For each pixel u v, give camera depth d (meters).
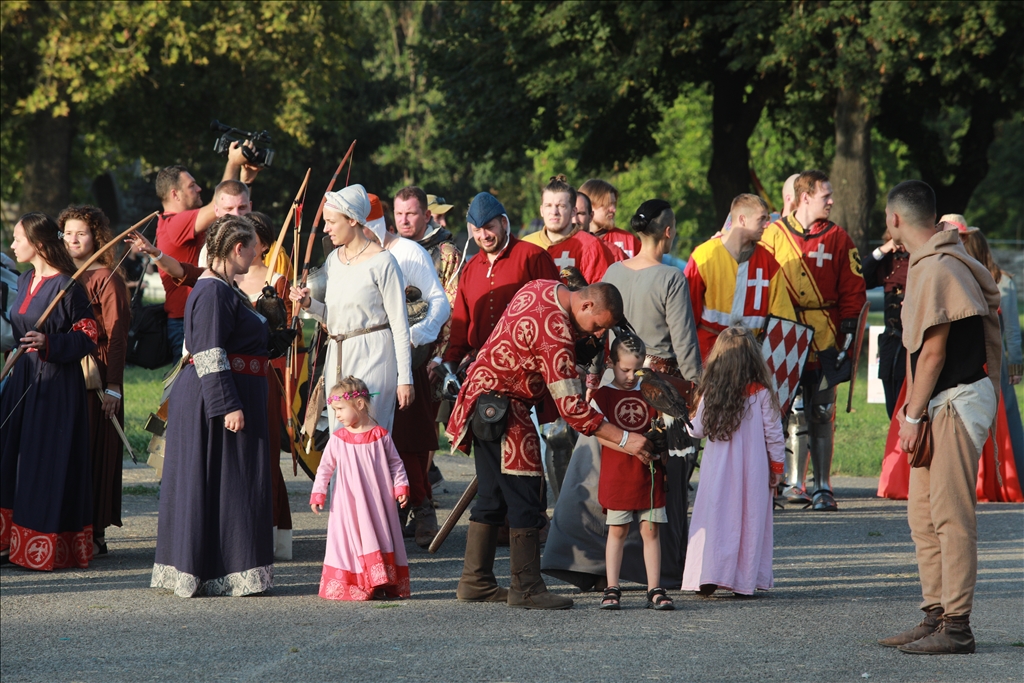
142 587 16.55
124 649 13.34
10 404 17.81
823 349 23.33
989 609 15.27
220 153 21.31
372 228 18.08
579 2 58.50
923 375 12.95
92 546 18.00
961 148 69.56
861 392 45.75
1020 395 43.16
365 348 17.39
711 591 16.08
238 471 15.97
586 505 16.44
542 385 15.23
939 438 13.03
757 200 20.44
